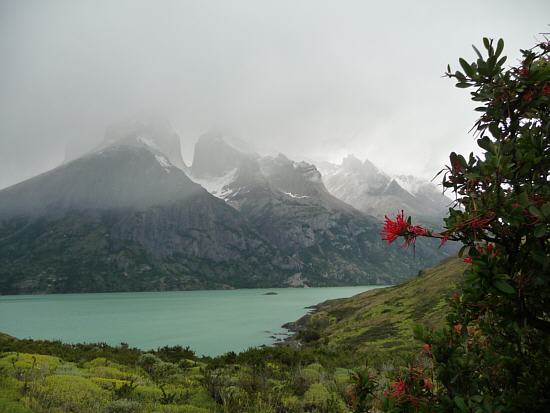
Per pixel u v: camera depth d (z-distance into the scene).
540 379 3.31
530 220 2.75
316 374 17.38
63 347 23.34
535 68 3.19
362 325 49.53
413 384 3.79
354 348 33.09
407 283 79.25
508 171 2.88
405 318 44.03
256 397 12.36
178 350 25.81
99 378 13.83
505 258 3.06
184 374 17.44
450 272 57.47
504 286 2.75
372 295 85.00
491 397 3.21
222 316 103.12
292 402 12.31
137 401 11.27
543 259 2.74
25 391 10.30
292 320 92.12
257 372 17.00
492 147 3.19
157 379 15.56
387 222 3.06
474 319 3.63
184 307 137.00
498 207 2.77
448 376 3.57
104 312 116.44
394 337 36.41
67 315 107.19
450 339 3.72
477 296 3.15
